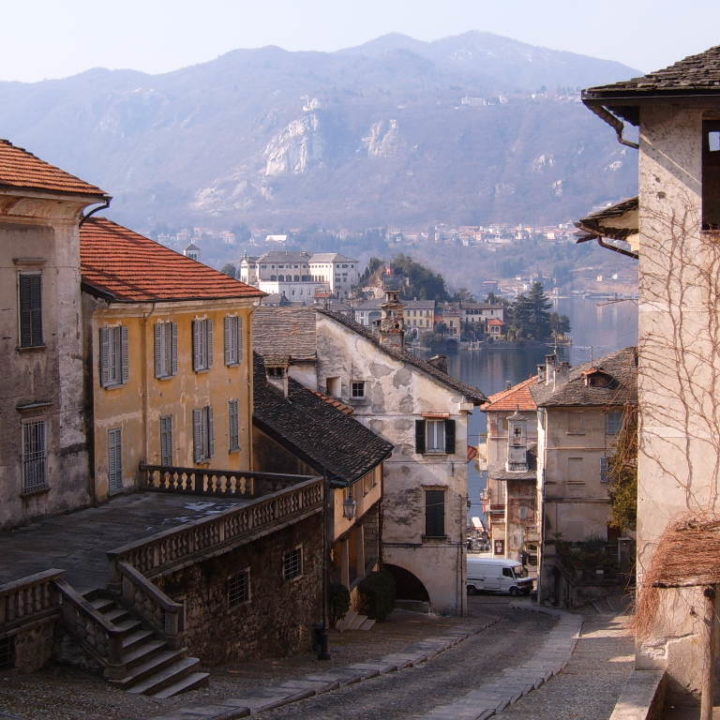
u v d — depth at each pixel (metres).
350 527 43.66
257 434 43.44
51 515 31.42
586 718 20.84
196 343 38.88
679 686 21.33
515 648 38.31
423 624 47.75
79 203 31.70
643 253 21.17
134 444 35.34
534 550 81.19
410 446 54.09
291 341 54.66
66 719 18.86
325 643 32.62
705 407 21.06
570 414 62.31
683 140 20.83
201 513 32.50
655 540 21.39
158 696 22.12
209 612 27.75
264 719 20.70
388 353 53.94
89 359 32.91
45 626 22.62
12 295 29.75
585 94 20.50
